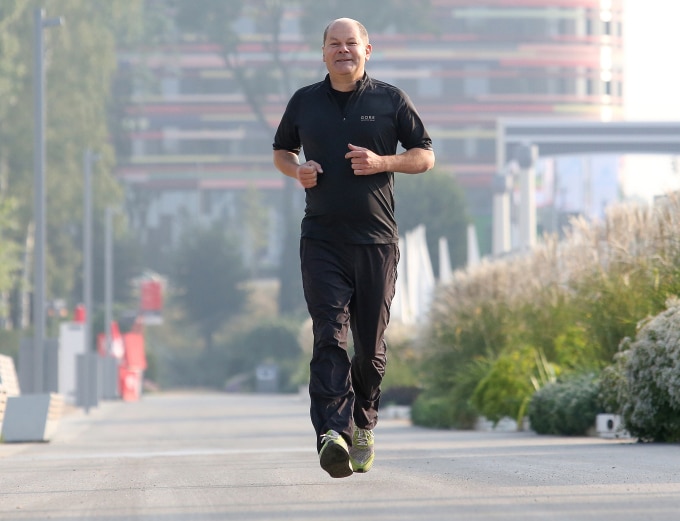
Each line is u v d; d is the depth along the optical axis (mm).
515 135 154750
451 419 54406
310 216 17531
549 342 48750
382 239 17500
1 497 18203
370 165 17156
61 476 22766
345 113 17500
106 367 129000
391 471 21281
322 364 17109
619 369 35250
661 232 36500
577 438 38562
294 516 14508
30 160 165000
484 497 16188
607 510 14531
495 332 54281
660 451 26703
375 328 17688
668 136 152500
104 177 181000
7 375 46344
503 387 49719
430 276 107438
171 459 29328
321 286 17266
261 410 96375
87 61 179125
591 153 153000
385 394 82562
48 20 64750
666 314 30969
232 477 21109
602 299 38375
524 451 28047
